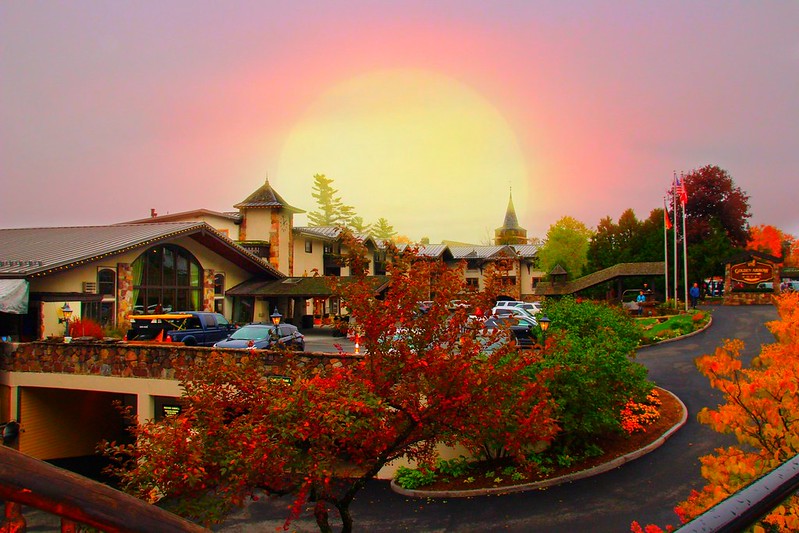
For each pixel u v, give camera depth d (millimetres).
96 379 20844
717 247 54344
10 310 23797
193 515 8719
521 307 41219
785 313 11633
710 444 17062
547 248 67438
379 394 9820
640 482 14938
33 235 34406
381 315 9992
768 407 7098
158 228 33656
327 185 94625
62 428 23547
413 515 14234
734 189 63031
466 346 9750
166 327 27594
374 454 9859
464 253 72250
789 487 1947
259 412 9414
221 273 39062
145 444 9367
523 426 10406
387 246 10508
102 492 1485
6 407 22016
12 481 1324
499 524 13367
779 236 86125
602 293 54812
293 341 26172
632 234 62375
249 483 9039
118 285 30078
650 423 18875
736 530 1715
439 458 16609
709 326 35625
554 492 14812
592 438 17750
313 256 51531
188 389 10156
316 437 8859
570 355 16109
